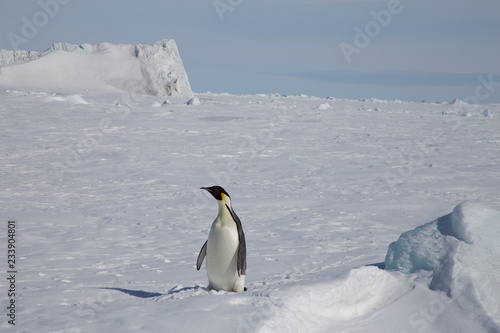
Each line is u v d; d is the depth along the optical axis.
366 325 10.71
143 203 36.34
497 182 45.12
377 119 144.38
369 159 62.50
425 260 12.79
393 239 24.39
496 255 12.38
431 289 11.90
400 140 86.88
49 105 147.62
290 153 67.69
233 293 11.45
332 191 41.28
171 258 20.59
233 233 12.47
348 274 12.00
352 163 58.97
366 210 33.09
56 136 79.75
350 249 21.83
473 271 11.93
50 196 38.62
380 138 90.06
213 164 57.09
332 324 10.49
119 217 31.31
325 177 49.06
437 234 13.41
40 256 20.94
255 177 49.06
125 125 101.94
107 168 52.94
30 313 10.60
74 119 110.56
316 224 28.72
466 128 115.38
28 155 60.34
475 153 68.94
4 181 44.50
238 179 47.78
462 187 42.56
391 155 66.69
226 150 69.62
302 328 9.73
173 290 13.12
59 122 101.94
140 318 9.59
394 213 32.06
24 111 123.88
